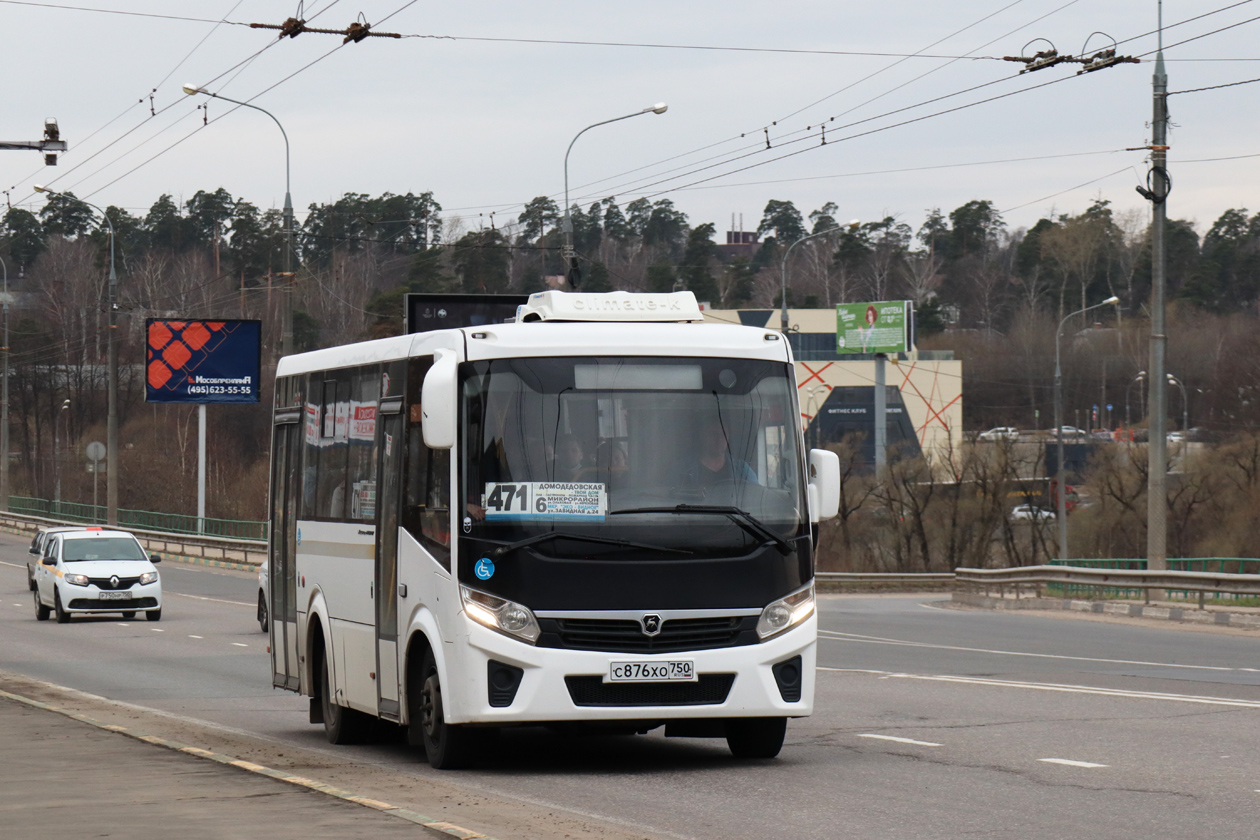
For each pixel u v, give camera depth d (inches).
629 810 675.4
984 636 1921.8
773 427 801.6
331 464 954.1
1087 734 922.7
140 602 2320.4
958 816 650.2
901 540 5689.0
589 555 759.7
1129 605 2299.5
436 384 754.8
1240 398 6471.5
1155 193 2174.0
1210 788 716.7
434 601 780.0
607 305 834.2
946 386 7682.1
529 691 749.9
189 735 955.3
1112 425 7716.5
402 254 7805.1
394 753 906.1
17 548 4970.5
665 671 756.0
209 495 6791.3
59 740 869.2
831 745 893.2
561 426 775.7
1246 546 4972.9
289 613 1037.2
